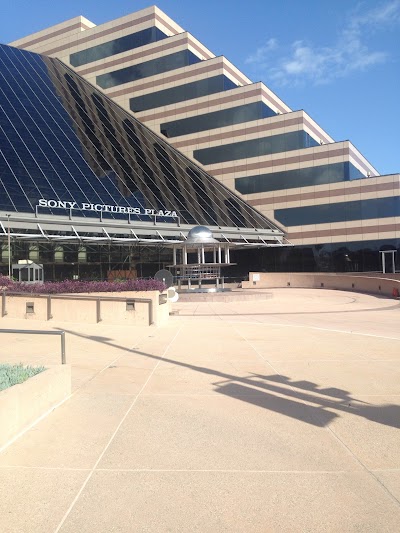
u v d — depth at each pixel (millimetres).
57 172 39094
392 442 4719
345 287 37219
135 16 56406
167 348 10500
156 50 55031
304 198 47625
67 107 50969
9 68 53625
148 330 13570
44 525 3193
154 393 6629
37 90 51594
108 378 7539
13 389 4785
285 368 8328
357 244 45375
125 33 56844
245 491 3688
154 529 3160
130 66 56312
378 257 44531
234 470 4082
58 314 15547
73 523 3223
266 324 15281
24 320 15719
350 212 45750
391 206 44281
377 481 3859
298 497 3588
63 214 35062
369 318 17703
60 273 40000
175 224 41000
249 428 5168
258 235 46094
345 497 3588
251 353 9867
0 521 3234
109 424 5277
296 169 48094
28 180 36344
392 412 5715
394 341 11523
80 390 6750
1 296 16516
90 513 3352
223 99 51438
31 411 5148
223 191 49312
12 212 32344
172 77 53969
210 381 7363
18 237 32094
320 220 46906
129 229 37875
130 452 4473
